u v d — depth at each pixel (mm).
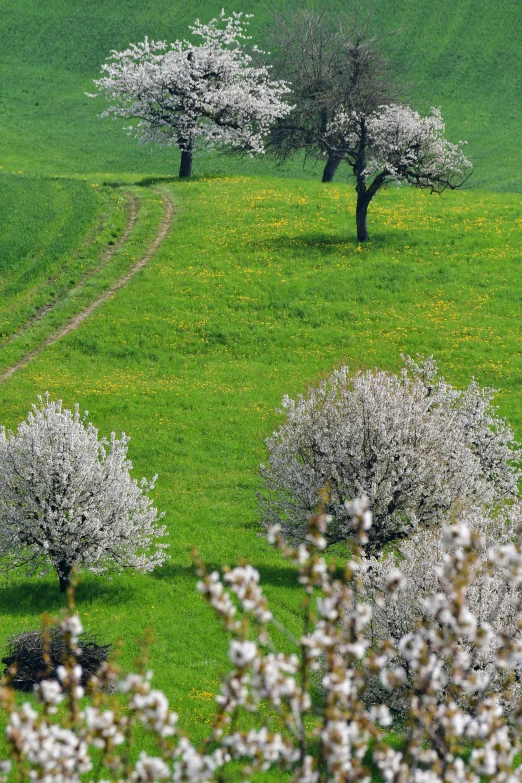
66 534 104812
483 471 128500
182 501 135750
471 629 30203
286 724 29938
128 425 158750
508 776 30219
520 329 192875
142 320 199125
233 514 132250
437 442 110000
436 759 30766
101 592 106812
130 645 91562
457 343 187125
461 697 64250
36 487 104000
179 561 117188
